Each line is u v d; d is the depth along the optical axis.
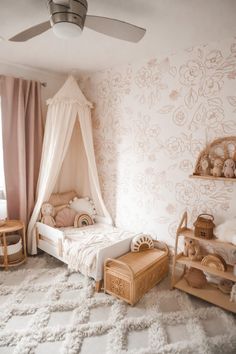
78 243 2.64
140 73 2.86
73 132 3.64
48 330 1.87
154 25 2.03
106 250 2.43
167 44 2.41
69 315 2.06
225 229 2.15
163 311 2.13
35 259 3.04
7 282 2.51
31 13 1.88
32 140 3.19
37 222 3.09
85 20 1.55
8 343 1.75
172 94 2.62
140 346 1.76
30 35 1.71
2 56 2.79
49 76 3.42
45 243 2.99
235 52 2.20
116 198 3.27
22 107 3.07
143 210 2.99
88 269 2.40
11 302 2.18
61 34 1.54
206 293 2.28
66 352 1.68
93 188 3.43
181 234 2.36
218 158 2.31
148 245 2.79
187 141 2.56
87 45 2.47
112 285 2.31
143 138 2.91
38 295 2.30
